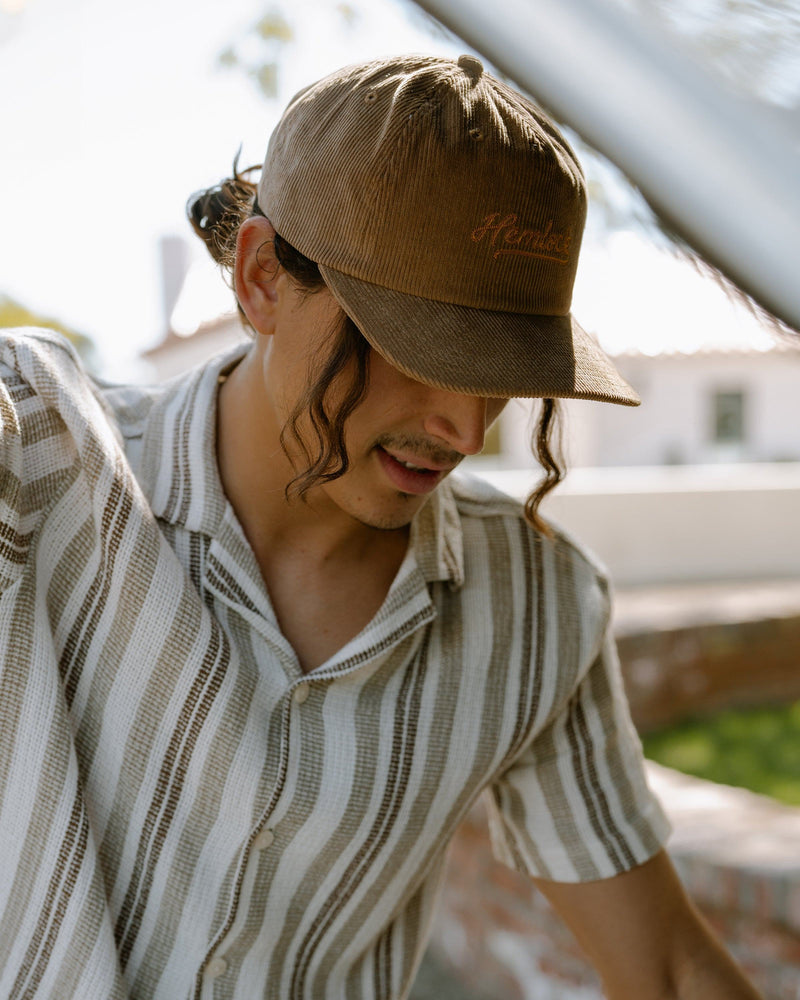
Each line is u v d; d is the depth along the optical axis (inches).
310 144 32.2
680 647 238.2
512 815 44.4
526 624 40.8
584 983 111.0
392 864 38.2
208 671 34.3
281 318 34.0
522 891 119.3
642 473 398.6
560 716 42.8
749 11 9.0
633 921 43.3
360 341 31.9
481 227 30.9
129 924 35.3
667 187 8.8
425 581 38.4
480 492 42.8
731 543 372.5
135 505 34.9
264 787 34.6
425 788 38.1
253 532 37.7
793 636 249.4
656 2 9.4
